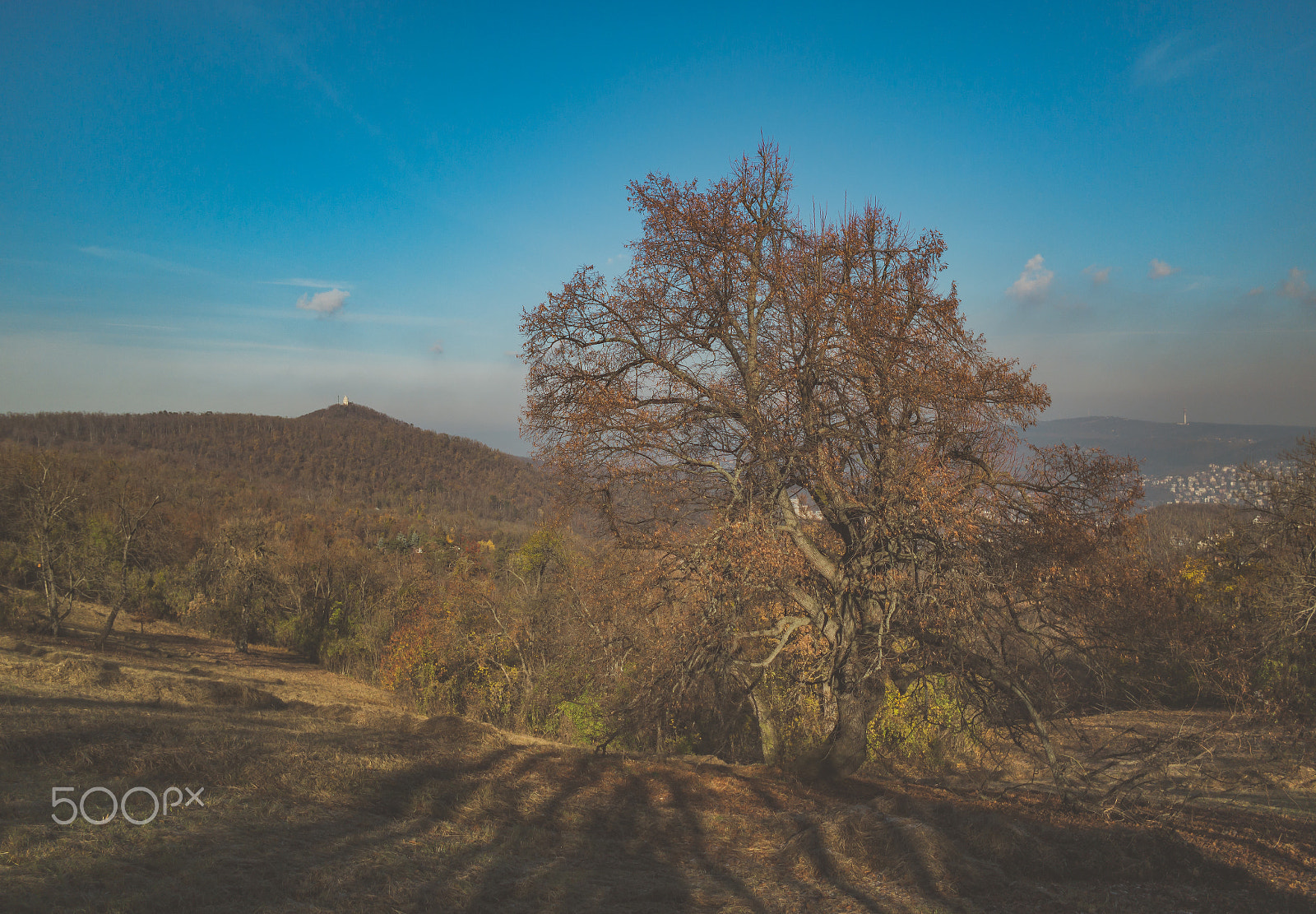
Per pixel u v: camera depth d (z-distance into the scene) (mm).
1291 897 7082
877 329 11078
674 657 13023
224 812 7477
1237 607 27766
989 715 12945
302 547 56812
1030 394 11422
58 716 10070
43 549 34812
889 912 6586
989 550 11914
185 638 48188
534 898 6398
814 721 16672
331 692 30641
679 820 9797
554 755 13219
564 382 12672
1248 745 13039
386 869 6500
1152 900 6898
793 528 12648
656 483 12492
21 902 4746
